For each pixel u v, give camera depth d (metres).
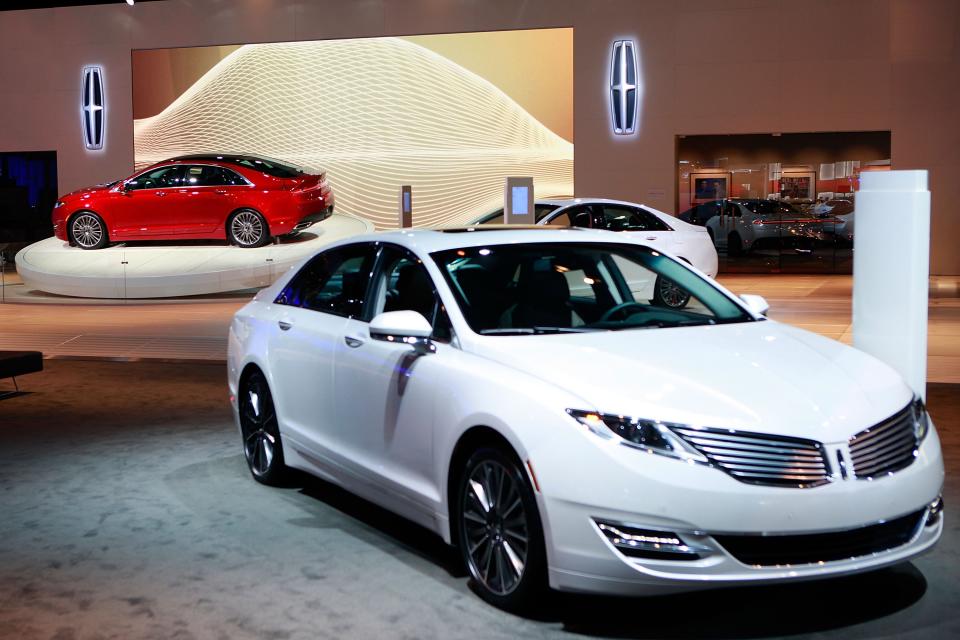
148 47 26.33
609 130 23.83
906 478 3.96
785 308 15.62
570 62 23.91
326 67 25.16
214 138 26.05
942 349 11.48
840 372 4.35
